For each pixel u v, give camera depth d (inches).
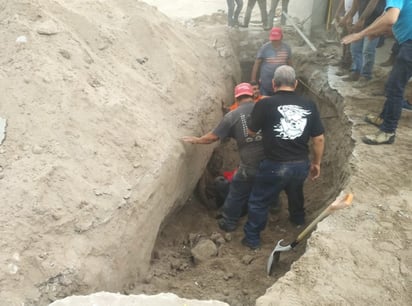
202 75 243.0
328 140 247.4
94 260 133.2
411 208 155.0
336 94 247.3
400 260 133.0
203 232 203.9
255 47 337.1
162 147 170.9
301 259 133.0
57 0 199.0
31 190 128.9
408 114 219.9
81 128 150.6
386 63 277.7
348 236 141.5
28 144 141.0
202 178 226.7
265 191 181.6
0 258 117.2
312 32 350.0
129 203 147.6
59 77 157.6
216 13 399.2
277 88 175.6
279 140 171.9
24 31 164.2
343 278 126.6
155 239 169.2
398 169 177.0
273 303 117.9
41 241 124.9
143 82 194.7
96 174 144.5
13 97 149.6
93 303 102.5
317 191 225.5
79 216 133.3
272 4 352.8
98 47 192.4
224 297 155.8
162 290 158.6
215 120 232.5
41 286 120.0
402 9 166.7
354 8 245.6
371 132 203.9
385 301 120.1
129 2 237.9
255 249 188.7
